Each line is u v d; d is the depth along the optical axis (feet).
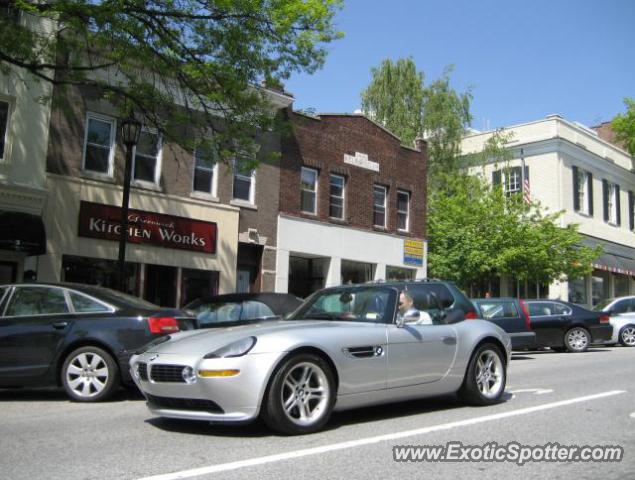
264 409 18.62
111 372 27.02
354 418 22.21
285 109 67.92
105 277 53.01
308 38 41.88
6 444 18.70
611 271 104.83
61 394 30.07
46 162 50.65
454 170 94.53
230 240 61.41
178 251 57.47
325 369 19.67
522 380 33.68
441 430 20.12
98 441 18.97
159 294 56.70
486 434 19.58
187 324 29.12
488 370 25.25
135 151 56.29
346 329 20.81
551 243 80.79
